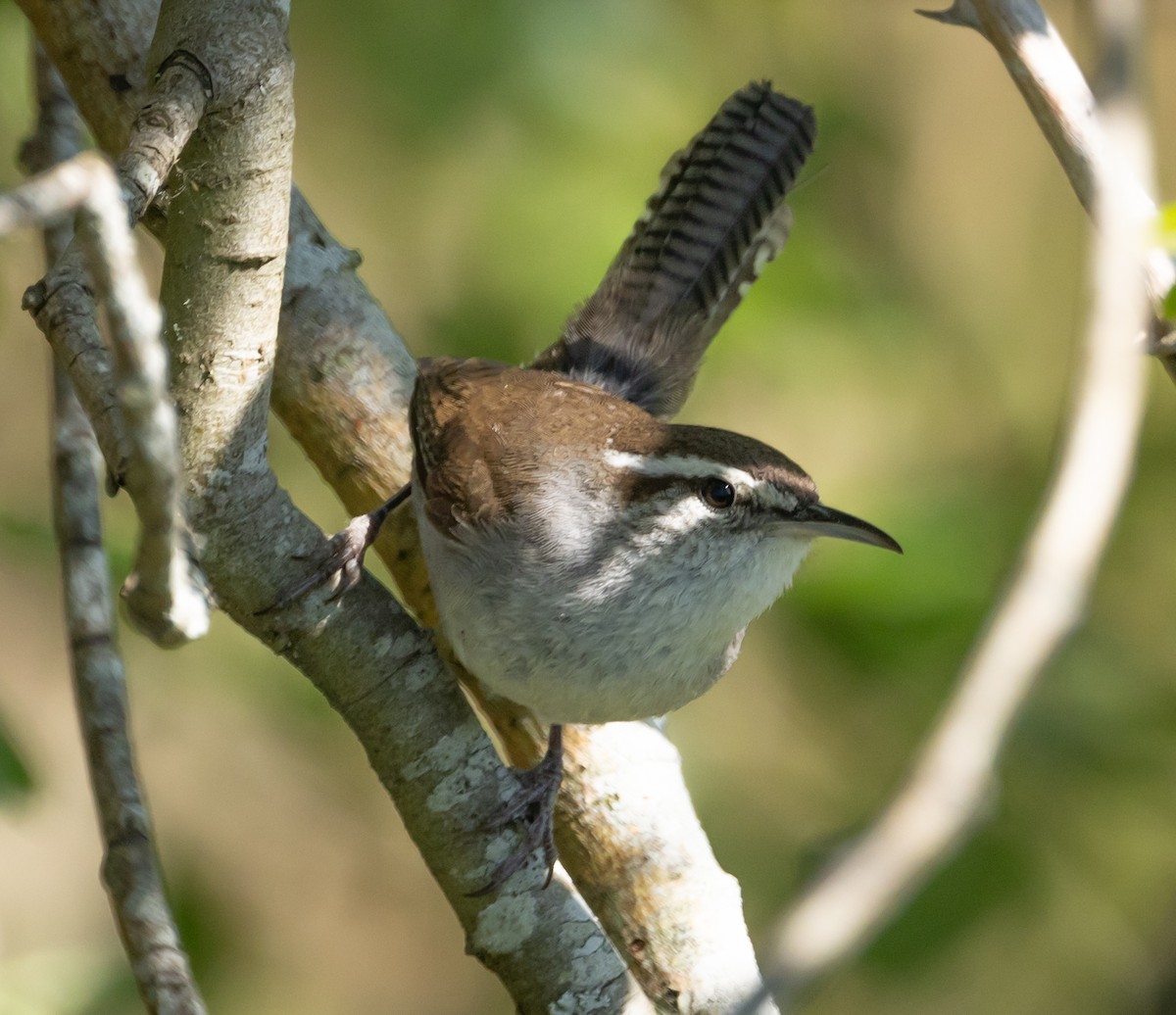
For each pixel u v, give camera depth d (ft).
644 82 42.78
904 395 46.26
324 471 29.04
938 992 42.70
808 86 46.47
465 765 23.85
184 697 42.50
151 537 16.90
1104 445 15.58
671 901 25.86
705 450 25.94
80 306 21.09
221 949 40.98
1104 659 40.63
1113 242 16.43
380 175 43.73
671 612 25.61
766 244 31.19
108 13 25.80
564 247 41.04
